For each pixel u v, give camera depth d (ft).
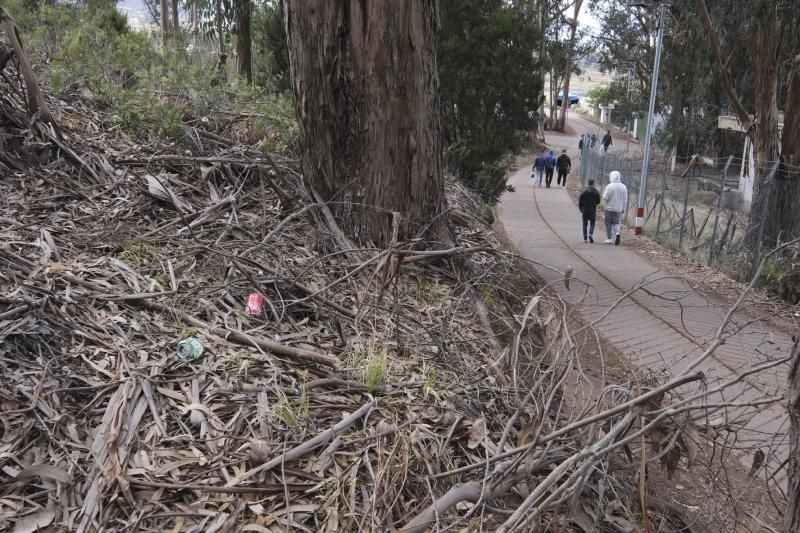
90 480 8.48
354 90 18.02
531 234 50.83
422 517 8.58
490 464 10.13
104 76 22.71
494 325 17.13
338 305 14.24
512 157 56.13
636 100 131.23
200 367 11.00
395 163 18.19
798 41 46.39
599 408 10.86
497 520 9.85
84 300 11.59
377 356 12.30
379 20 17.49
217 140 20.88
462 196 30.04
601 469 10.75
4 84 18.34
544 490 8.63
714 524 11.48
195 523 8.35
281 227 16.71
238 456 9.42
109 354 10.61
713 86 84.53
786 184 40.83
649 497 11.33
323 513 8.89
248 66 44.19
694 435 10.21
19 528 7.66
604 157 82.84
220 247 15.02
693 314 28.55
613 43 131.95
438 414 11.50
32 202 14.70
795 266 34.22
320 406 10.91
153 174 17.60
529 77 42.24
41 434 8.89
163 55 27.53
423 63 18.13
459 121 42.27
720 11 61.82
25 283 11.32
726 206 64.18
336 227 17.85
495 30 41.47
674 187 65.36
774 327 27.84
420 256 14.08
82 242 13.75
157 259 13.92
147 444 9.28
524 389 12.59
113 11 32.83
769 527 10.94
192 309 12.59
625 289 32.73
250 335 12.28
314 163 18.88
